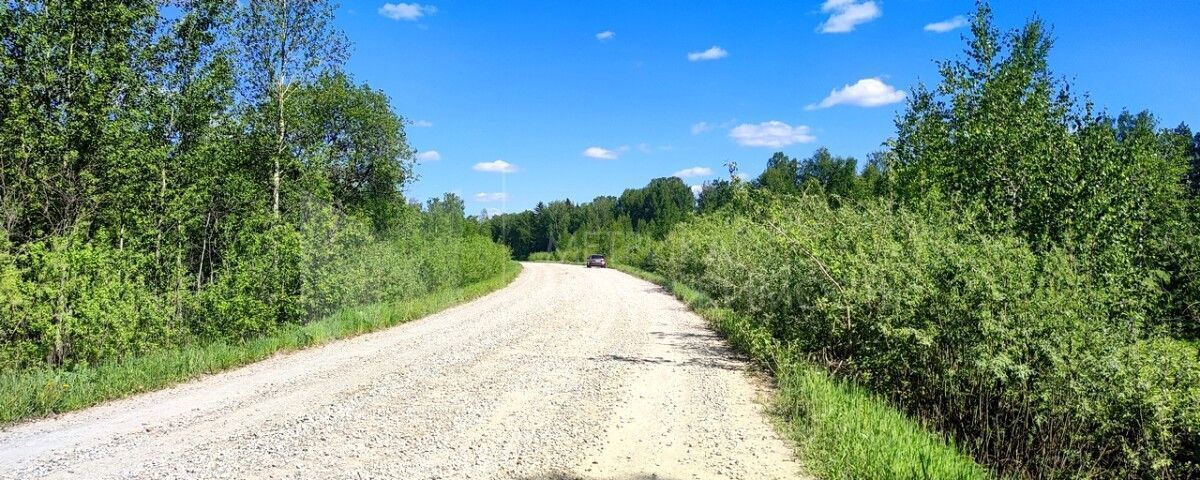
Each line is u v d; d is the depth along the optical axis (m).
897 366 7.68
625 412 7.11
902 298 7.36
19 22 11.87
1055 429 6.18
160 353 9.95
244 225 13.95
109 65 12.51
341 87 23.05
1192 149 38.31
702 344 12.29
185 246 12.94
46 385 7.29
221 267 13.51
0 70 11.61
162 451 5.62
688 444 5.96
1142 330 6.45
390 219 27.17
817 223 9.44
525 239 117.25
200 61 14.65
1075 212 8.78
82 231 11.35
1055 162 9.35
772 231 9.96
